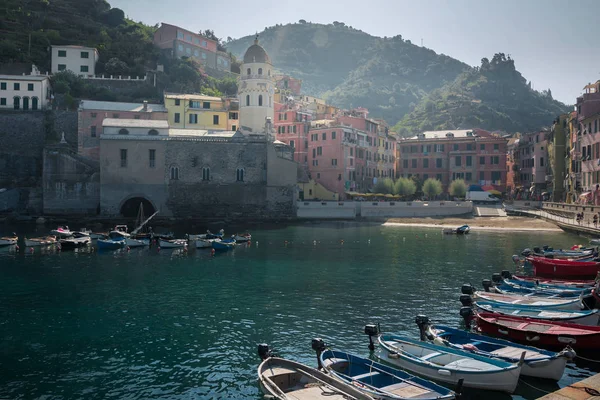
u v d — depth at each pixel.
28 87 106.06
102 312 33.00
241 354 25.61
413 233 80.12
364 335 28.25
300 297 36.97
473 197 108.75
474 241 69.81
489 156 122.75
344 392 18.20
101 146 89.12
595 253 49.44
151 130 92.94
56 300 36.09
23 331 29.08
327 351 21.59
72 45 128.25
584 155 87.69
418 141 129.75
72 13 151.88
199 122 111.75
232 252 59.53
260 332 28.92
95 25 149.62
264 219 94.38
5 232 74.56
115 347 26.53
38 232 75.06
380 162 129.88
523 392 20.44
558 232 81.31
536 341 24.36
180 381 22.47
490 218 97.50
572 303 29.59
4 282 42.00
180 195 92.19
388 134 137.88
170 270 47.91
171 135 93.81
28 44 130.50
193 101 111.88
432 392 18.17
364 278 43.81
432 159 128.25
